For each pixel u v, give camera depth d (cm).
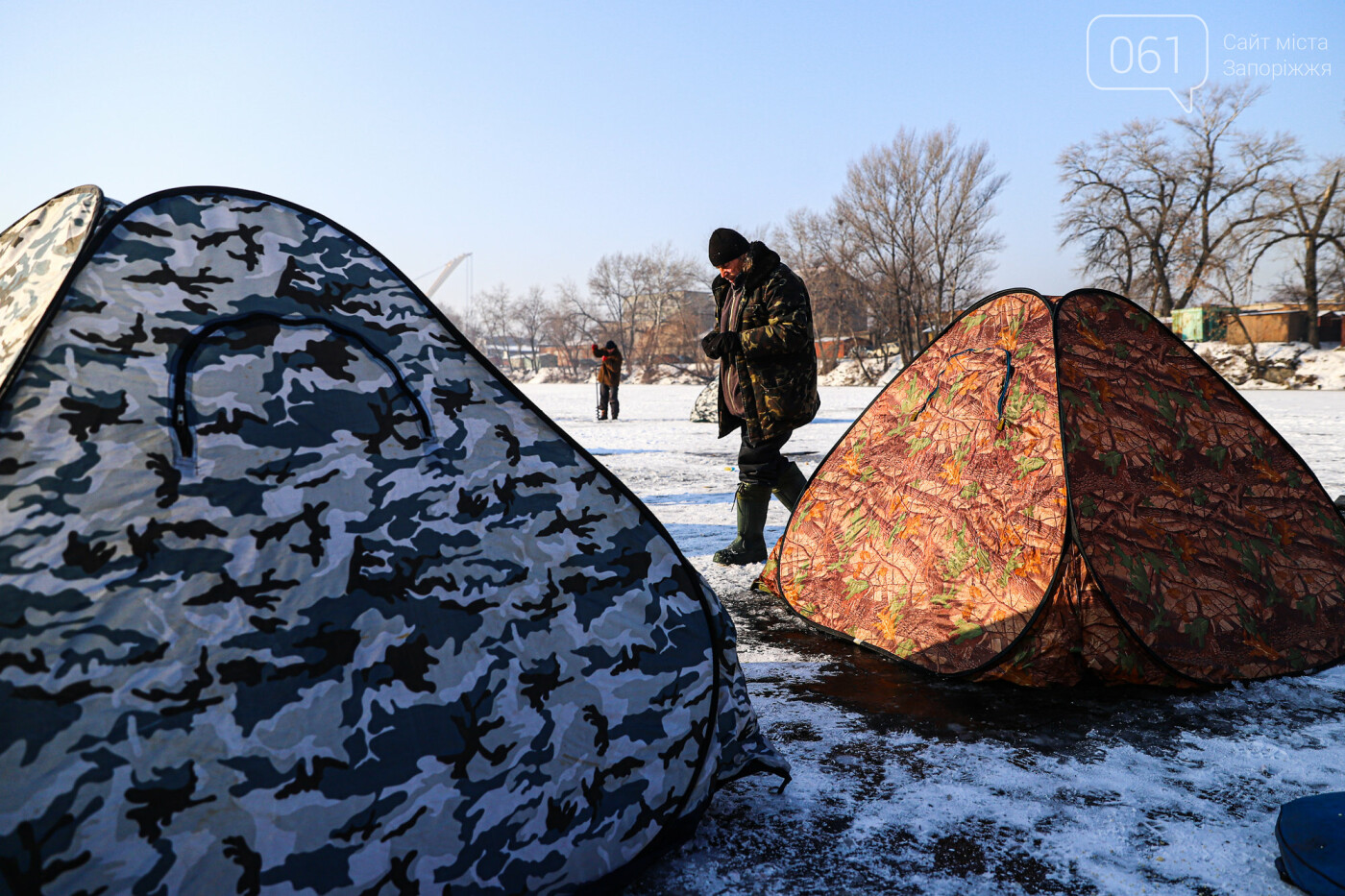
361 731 142
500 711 155
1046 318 317
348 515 152
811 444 1150
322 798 136
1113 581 276
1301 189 3938
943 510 324
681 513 634
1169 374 321
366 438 158
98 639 127
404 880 140
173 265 154
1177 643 276
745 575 438
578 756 162
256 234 164
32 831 116
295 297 162
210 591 136
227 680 133
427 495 161
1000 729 247
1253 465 319
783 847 180
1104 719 254
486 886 147
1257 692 273
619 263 8788
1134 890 164
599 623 171
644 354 8688
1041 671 274
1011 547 293
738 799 202
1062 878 168
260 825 130
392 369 166
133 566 132
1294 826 172
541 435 178
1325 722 250
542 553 169
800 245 5850
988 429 320
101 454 136
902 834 186
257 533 143
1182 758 226
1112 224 4503
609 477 182
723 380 444
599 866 161
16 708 119
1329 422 1437
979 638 287
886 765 222
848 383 5353
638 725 171
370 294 170
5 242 181
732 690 192
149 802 123
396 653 148
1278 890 164
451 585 157
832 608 348
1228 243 4131
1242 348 4091
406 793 143
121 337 144
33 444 133
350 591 147
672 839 173
